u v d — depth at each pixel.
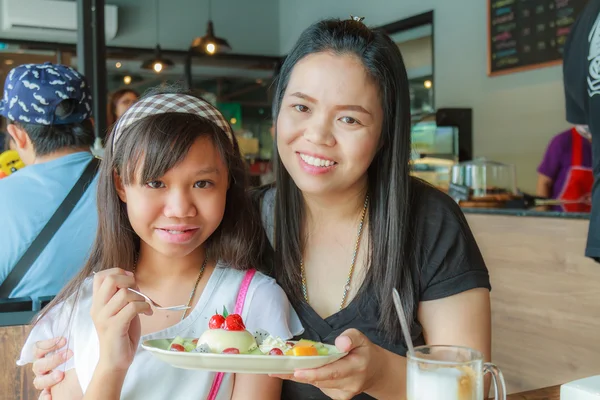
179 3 7.79
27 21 6.93
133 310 1.01
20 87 1.88
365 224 1.30
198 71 7.98
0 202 1.79
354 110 1.14
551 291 2.65
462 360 0.86
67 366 1.24
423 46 6.08
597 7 2.36
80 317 1.26
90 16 3.78
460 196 3.51
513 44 5.04
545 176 4.25
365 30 1.20
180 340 1.07
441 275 1.22
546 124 4.82
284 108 1.21
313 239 1.33
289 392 1.28
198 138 1.18
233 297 1.29
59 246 1.80
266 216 1.45
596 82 2.32
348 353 0.98
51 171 1.84
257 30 8.22
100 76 3.94
